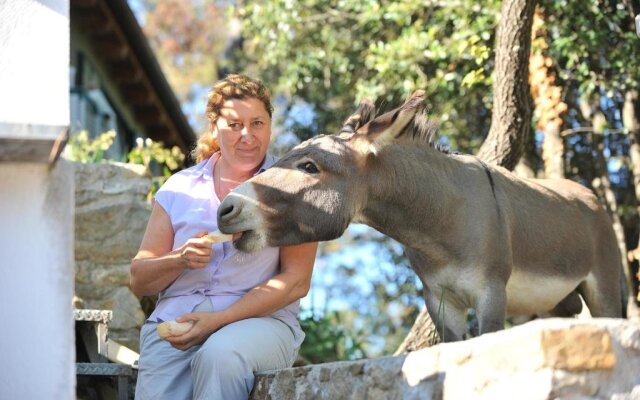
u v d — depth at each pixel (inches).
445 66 381.7
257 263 181.5
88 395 224.8
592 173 392.5
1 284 126.5
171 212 186.2
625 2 313.6
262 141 187.3
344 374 149.8
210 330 171.8
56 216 128.5
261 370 171.8
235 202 173.5
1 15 132.0
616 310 235.6
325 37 437.4
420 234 194.4
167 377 175.6
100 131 532.1
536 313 223.0
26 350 126.5
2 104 128.3
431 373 133.9
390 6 381.7
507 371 123.6
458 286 197.5
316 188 179.6
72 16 487.8
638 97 347.6
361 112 195.5
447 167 199.2
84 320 215.8
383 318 529.0
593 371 121.6
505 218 201.8
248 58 566.9
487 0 355.9
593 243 231.1
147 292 181.0
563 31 334.0
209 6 871.1
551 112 317.1
